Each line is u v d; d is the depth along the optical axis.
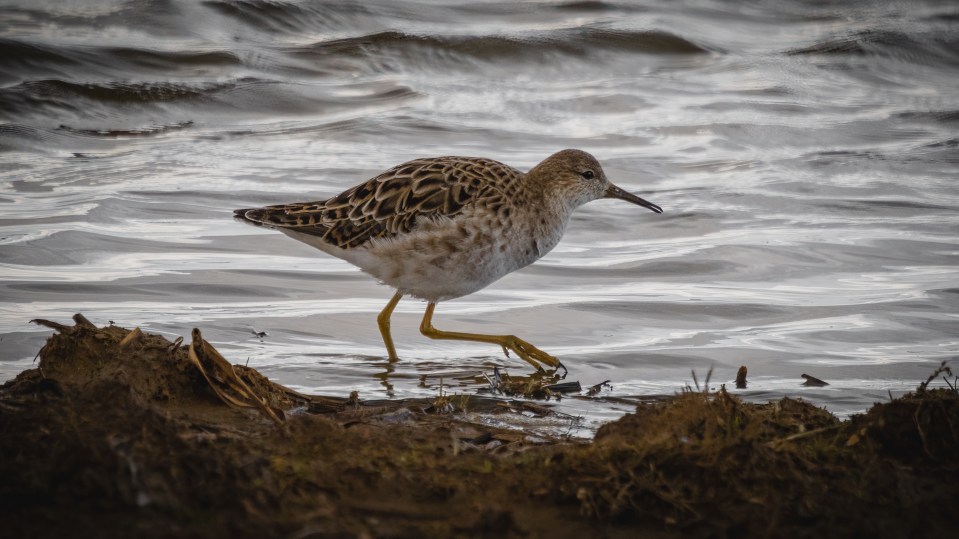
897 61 28.42
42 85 21.53
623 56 26.91
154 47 24.08
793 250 16.00
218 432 8.12
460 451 8.01
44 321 9.55
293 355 11.55
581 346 12.27
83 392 7.96
